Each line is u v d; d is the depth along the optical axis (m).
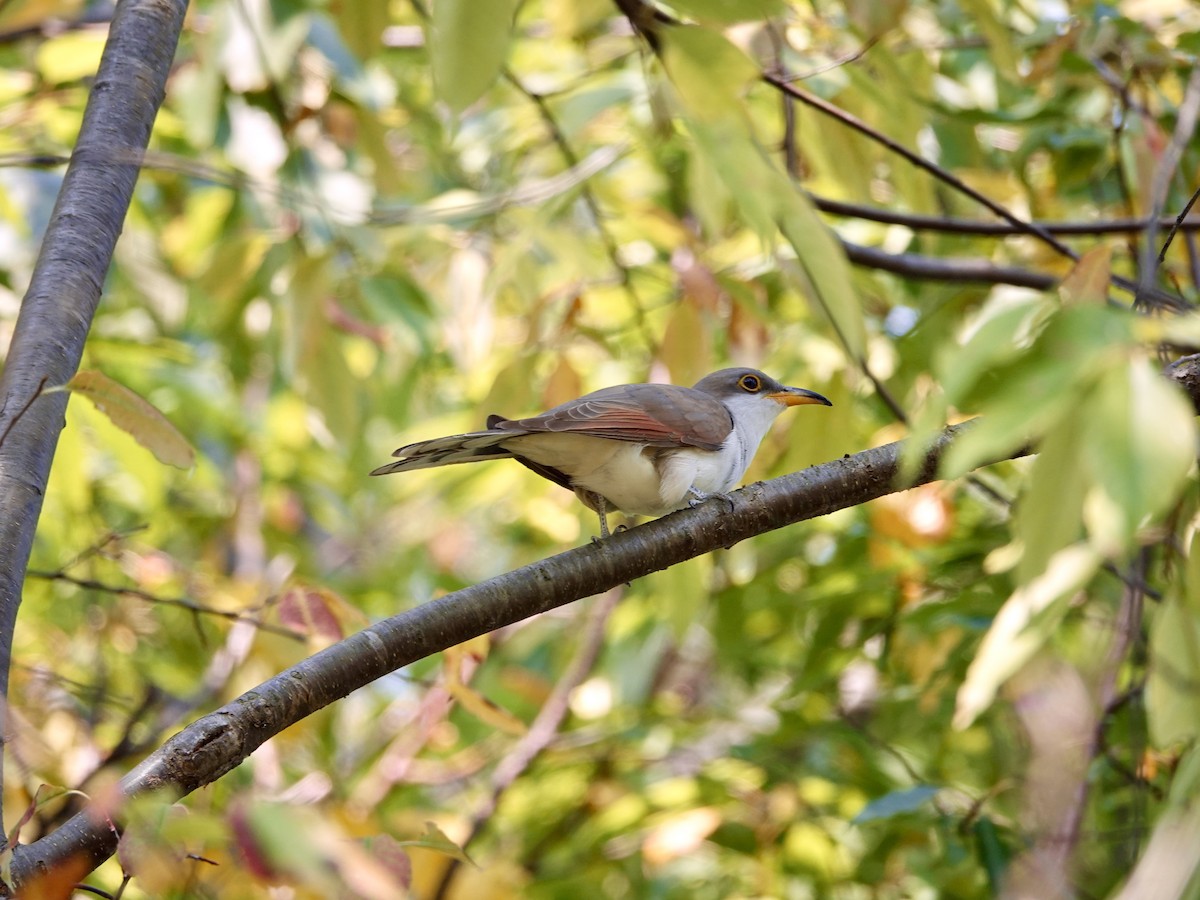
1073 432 3.64
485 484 13.78
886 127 10.18
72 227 6.61
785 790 12.40
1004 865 9.24
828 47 10.87
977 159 12.39
